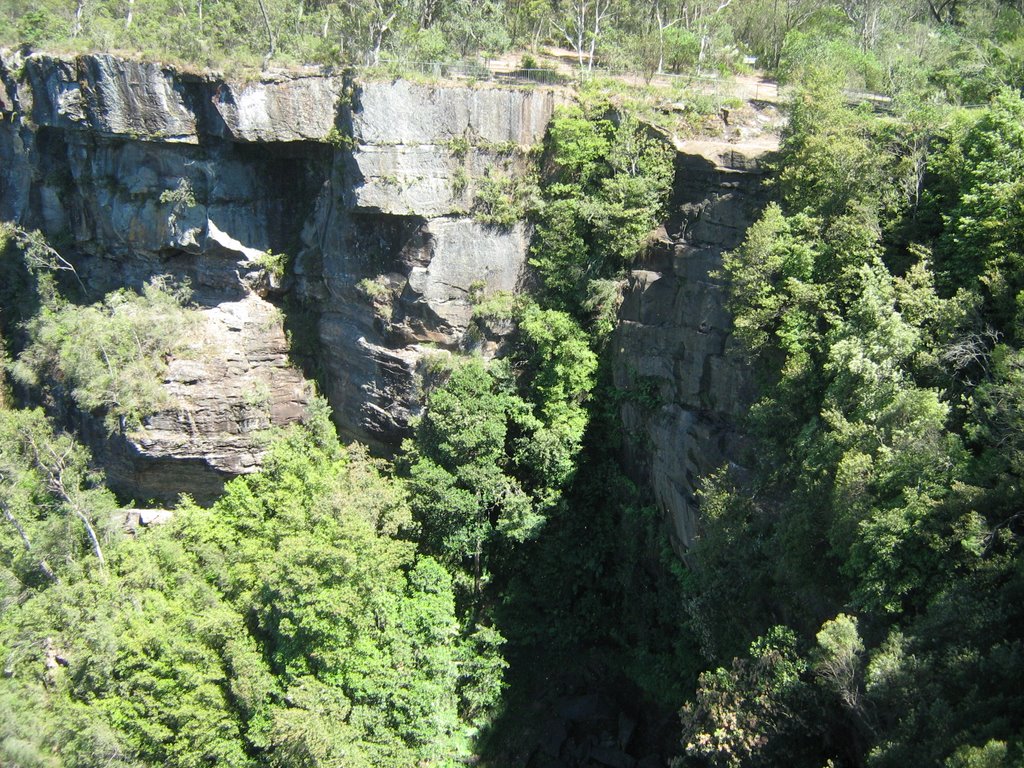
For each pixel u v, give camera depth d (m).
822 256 37.44
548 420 50.69
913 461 28.56
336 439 57.25
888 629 28.19
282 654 39.84
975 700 23.58
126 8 63.91
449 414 49.06
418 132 49.94
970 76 47.00
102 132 53.50
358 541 41.31
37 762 38.78
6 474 54.62
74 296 63.22
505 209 51.56
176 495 57.84
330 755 36.94
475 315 52.44
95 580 47.81
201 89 52.28
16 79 60.44
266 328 56.94
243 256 55.94
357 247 53.12
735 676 31.47
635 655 46.84
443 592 45.25
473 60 57.09
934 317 32.97
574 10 70.62
